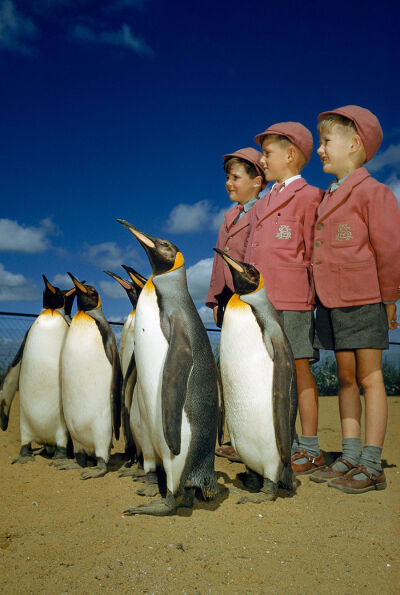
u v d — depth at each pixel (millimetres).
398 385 9383
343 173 3375
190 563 1903
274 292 3379
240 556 1974
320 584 1747
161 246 2783
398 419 5746
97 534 2195
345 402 3283
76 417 3334
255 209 3811
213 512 2518
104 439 3340
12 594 1678
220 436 3268
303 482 3121
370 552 2020
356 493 2898
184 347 2555
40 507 2590
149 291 2764
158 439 2605
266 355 2754
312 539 2160
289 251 3434
